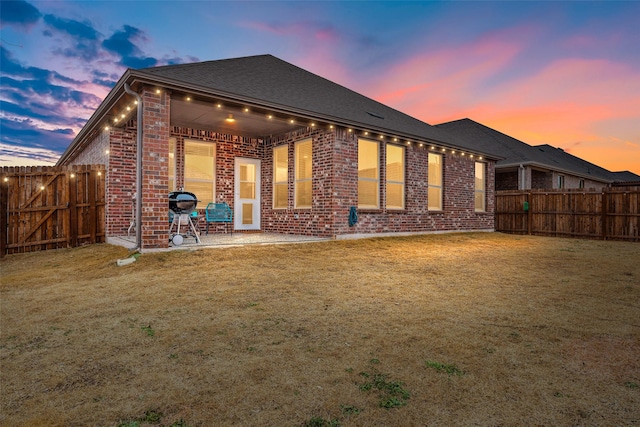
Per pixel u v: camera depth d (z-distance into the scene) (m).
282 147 10.69
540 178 18.64
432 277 5.54
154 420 1.88
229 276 5.14
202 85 6.66
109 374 2.42
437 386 2.25
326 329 3.27
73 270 5.70
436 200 12.13
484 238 11.36
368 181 10.08
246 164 10.88
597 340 3.06
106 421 1.88
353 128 9.26
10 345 2.93
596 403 2.06
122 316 3.58
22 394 2.16
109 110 7.44
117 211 8.42
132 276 5.06
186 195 7.36
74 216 8.23
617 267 6.52
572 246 9.66
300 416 1.92
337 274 5.54
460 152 12.66
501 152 17.58
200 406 2.02
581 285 5.12
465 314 3.76
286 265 5.96
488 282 5.27
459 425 1.84
